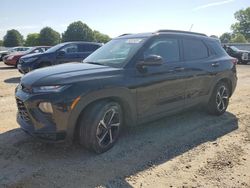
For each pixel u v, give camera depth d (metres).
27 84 4.14
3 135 5.02
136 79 4.62
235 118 6.39
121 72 4.52
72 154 4.33
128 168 3.96
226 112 6.88
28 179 3.63
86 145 4.22
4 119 5.99
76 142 4.52
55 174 3.76
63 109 3.88
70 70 4.38
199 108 6.68
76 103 3.94
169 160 4.24
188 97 5.62
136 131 5.41
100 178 3.69
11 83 11.21
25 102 4.05
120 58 4.82
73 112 3.95
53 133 3.95
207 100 6.15
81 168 3.93
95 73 4.30
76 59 12.91
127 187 3.51
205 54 6.13
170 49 5.36
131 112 4.66
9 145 4.58
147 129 5.53
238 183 3.65
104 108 4.24
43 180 3.62
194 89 5.71
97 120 4.16
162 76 5.00
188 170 3.95
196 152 4.53
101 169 3.92
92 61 5.11
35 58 12.28
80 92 3.97
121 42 5.32
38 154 4.30
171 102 5.29
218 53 6.48
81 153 4.37
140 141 4.92
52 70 4.43
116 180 3.66
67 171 3.84
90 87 4.06
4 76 13.78
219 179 3.73
